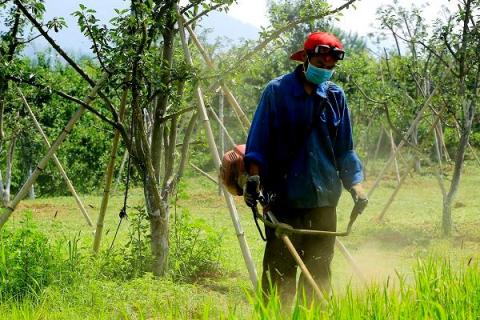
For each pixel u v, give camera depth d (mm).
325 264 6859
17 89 16062
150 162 10398
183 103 10938
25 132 23625
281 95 6652
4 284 9023
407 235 15148
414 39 16984
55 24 9727
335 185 6738
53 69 31719
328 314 5219
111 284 9047
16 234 10234
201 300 8547
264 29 10672
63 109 28703
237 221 9320
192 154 14102
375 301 5453
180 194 11633
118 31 9648
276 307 5348
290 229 6070
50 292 8656
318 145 6676
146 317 8070
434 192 27281
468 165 35938
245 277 11203
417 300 5363
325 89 6730
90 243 12531
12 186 31250
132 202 25484
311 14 10766
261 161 6574
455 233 15695
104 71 10039
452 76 19047
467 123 15750
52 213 22453
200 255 11359
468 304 5562
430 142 24422
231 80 11305
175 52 11992
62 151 30422
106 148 30719
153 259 10570
